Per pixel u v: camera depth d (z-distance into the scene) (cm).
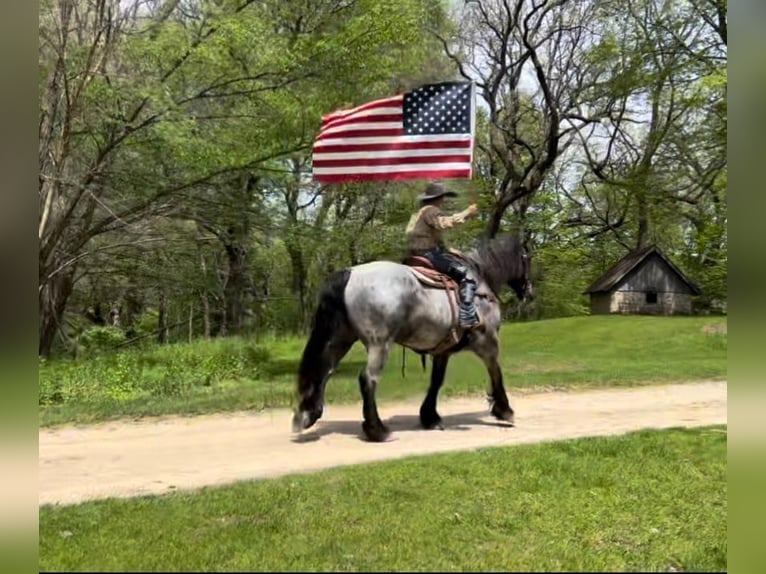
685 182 3288
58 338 1923
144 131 1378
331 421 961
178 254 1920
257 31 1373
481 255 888
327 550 452
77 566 419
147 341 2669
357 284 786
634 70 2819
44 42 1233
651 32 2806
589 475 625
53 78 1248
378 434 805
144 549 449
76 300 2225
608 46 2908
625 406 1099
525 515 527
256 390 1207
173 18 1452
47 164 1320
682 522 518
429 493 573
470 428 899
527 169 3006
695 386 1326
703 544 474
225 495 566
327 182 875
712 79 2173
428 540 472
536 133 3684
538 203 3612
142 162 1488
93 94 1266
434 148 860
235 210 1655
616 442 748
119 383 1227
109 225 1556
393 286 782
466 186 1602
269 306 2828
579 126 3130
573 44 3098
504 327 2633
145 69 1359
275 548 455
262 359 1688
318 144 880
